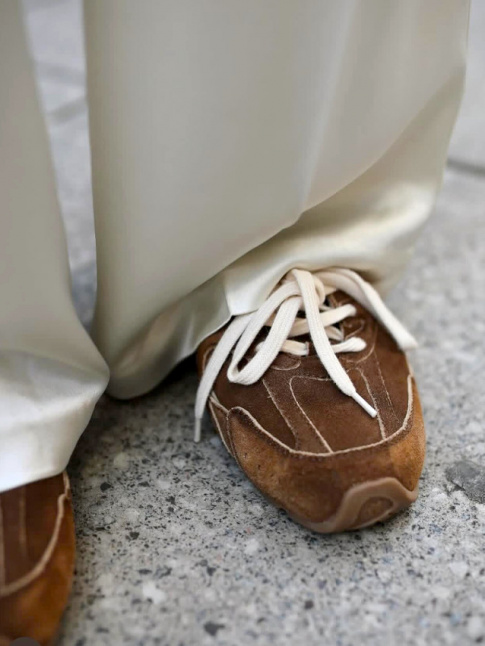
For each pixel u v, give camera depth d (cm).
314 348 44
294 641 38
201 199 42
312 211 46
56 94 85
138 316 45
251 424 43
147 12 38
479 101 86
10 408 41
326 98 41
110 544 42
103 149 41
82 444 47
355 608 39
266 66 40
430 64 43
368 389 43
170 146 41
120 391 48
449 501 44
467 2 42
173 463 46
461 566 41
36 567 37
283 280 45
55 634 38
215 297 46
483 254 62
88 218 64
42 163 38
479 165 74
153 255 43
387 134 44
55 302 41
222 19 39
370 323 46
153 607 39
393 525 43
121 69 39
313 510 40
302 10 39
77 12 112
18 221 38
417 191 47
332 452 40
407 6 41
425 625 39
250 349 44
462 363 52
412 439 42
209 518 43
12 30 35
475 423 48
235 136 41
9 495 39
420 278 60
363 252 46
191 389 50
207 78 40
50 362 43
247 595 40
